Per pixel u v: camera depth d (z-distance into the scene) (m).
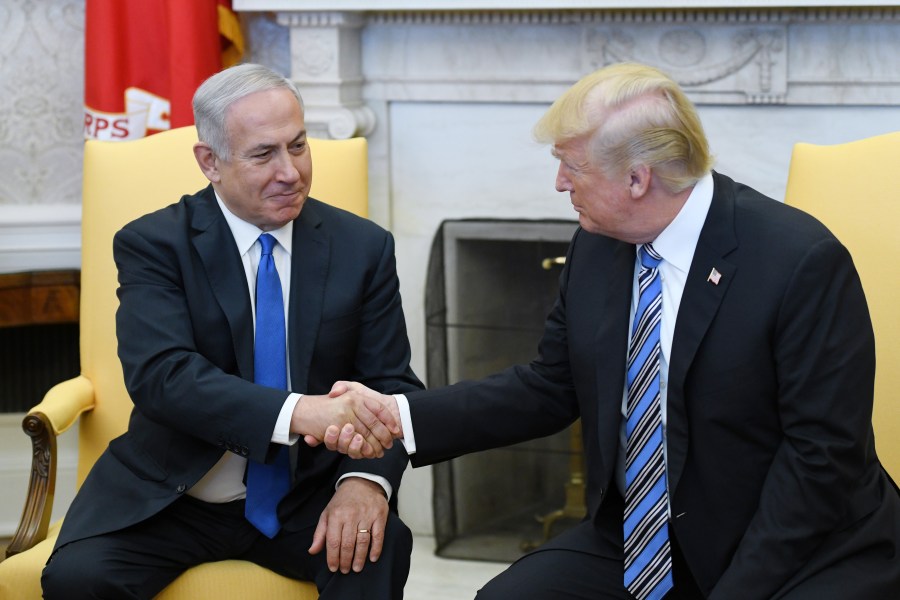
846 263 1.91
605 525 2.12
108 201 2.68
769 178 3.20
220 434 2.12
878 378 2.28
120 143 2.72
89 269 2.67
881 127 3.11
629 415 2.03
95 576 2.10
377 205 3.46
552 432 2.24
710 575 1.98
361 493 2.18
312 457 2.28
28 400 3.65
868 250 2.30
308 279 2.29
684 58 3.16
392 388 2.30
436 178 3.42
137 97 3.25
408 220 3.46
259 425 2.10
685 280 1.98
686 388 1.95
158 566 2.19
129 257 2.28
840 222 2.34
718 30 3.12
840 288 1.89
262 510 2.22
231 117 2.15
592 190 1.95
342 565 2.11
